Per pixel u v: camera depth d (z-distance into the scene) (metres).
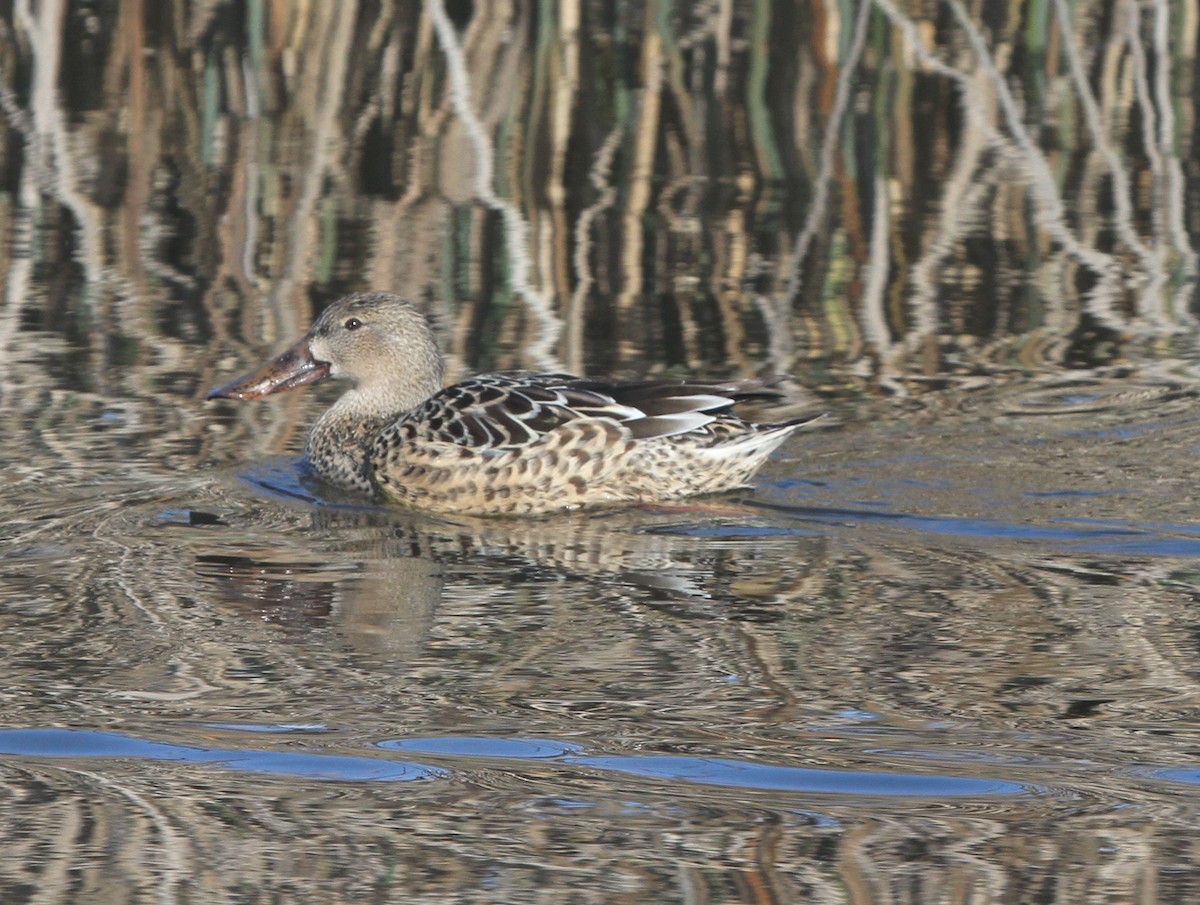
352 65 20.94
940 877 6.88
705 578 10.65
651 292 16.67
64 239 17.78
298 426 14.35
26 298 16.28
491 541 11.63
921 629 9.70
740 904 6.67
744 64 20.70
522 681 8.96
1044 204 19.06
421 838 7.23
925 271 17.33
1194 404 13.97
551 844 7.18
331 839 7.23
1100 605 10.04
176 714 8.49
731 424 12.58
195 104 21.33
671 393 12.58
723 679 8.96
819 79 20.42
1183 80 21.41
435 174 19.73
